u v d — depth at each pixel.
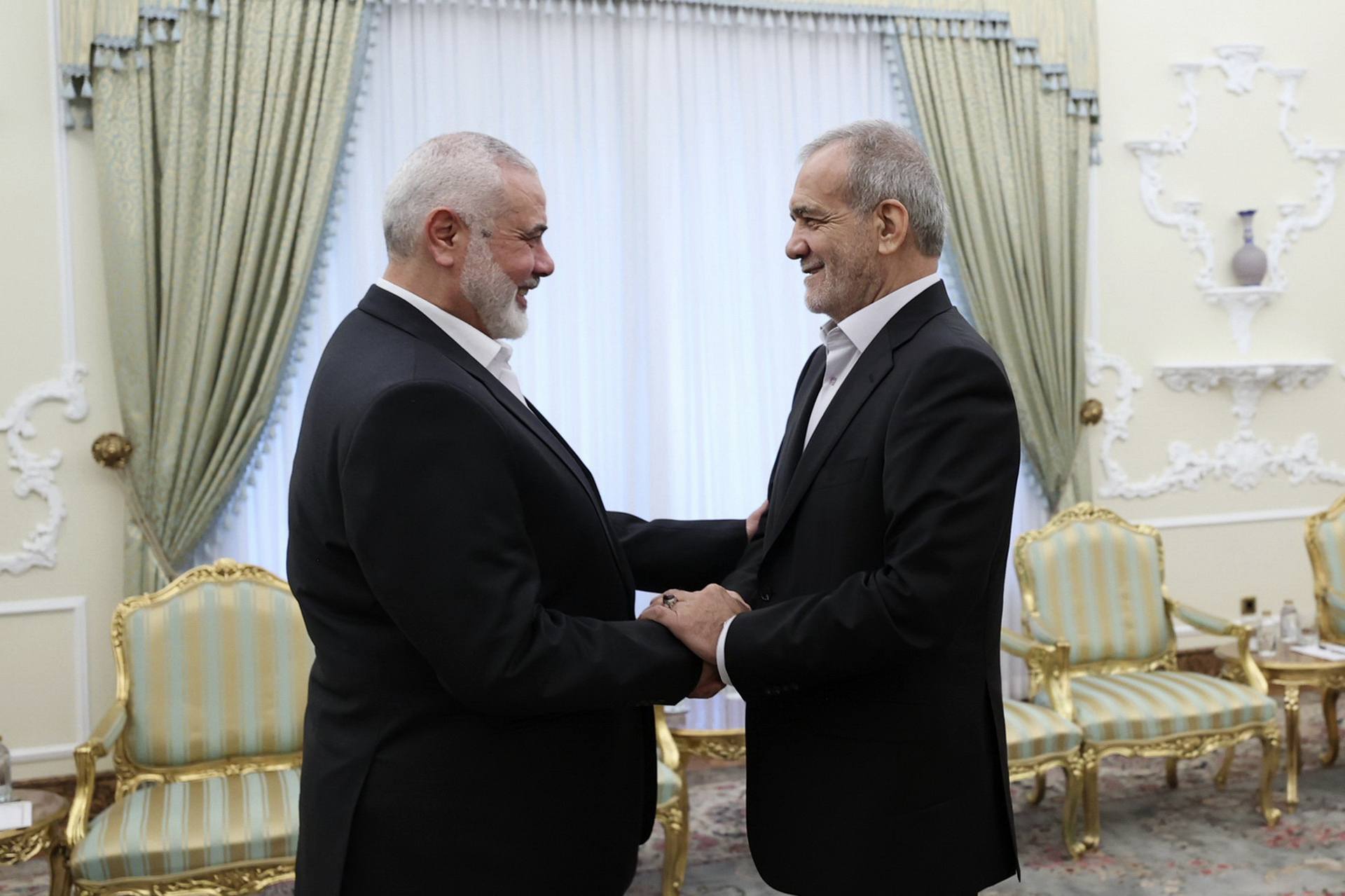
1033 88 4.92
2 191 3.96
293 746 3.42
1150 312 5.28
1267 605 5.46
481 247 1.70
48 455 4.02
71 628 4.06
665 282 4.59
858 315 1.88
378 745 1.63
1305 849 3.63
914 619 1.66
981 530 1.68
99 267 4.05
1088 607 4.17
